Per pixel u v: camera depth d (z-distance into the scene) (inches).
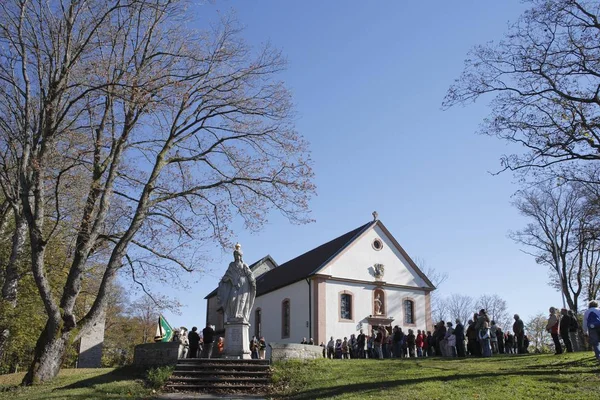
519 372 602.9
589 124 656.4
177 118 858.1
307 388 636.1
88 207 797.9
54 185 868.6
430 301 1694.1
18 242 927.0
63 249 1043.9
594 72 682.2
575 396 460.8
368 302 1590.8
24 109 785.6
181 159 884.6
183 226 863.1
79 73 765.3
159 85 739.4
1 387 729.6
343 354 1295.5
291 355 810.2
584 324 584.1
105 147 808.9
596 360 621.9
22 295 1000.9
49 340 735.7
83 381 707.4
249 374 722.8
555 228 1721.2
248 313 842.8
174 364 753.0
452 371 670.5
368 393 545.3
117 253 797.2
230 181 889.5
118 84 703.7
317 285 1530.5
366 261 1627.7
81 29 761.6
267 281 1943.9
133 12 780.6
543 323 2509.8
